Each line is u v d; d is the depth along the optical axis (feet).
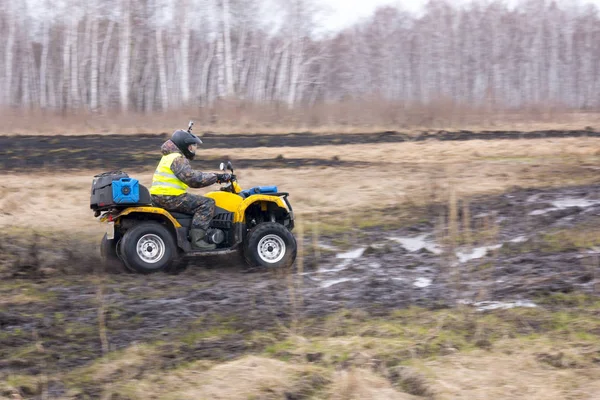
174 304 28.71
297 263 36.94
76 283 32.73
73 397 19.51
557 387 19.65
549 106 151.94
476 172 65.57
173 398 19.26
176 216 35.32
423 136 92.68
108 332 25.04
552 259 35.22
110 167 68.23
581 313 26.14
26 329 25.39
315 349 22.54
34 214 48.98
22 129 98.17
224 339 23.99
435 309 27.37
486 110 134.72
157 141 85.20
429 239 42.68
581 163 69.82
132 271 34.53
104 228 45.34
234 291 30.96
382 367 21.16
